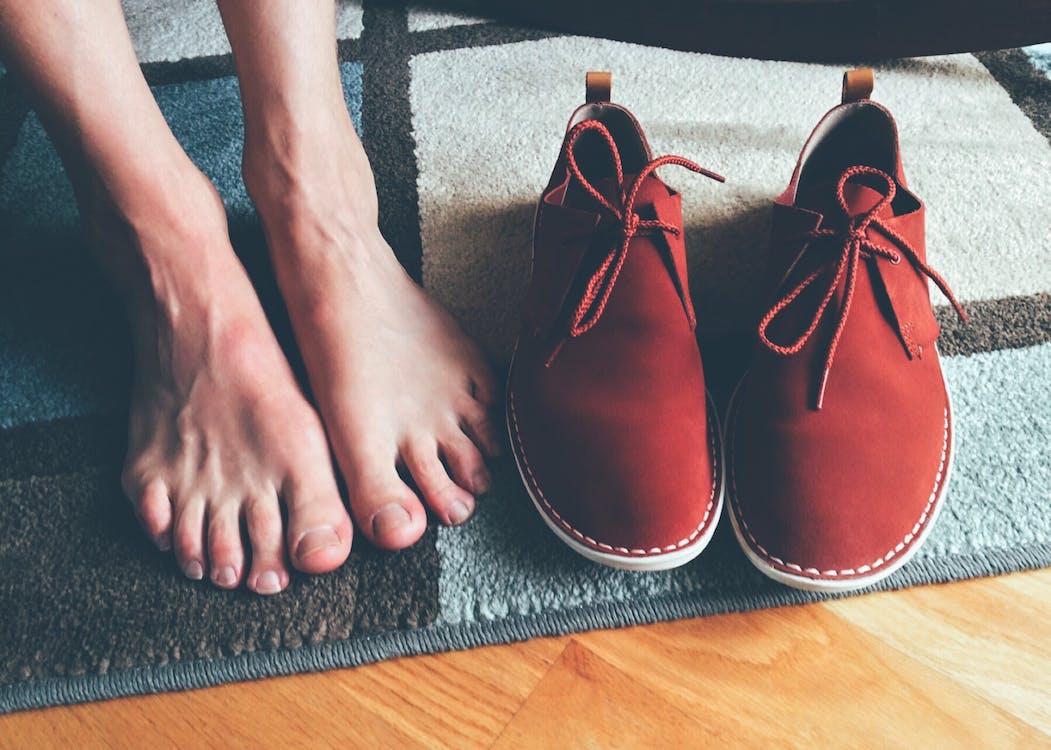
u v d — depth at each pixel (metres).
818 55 0.90
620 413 0.55
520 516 0.59
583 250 0.56
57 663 0.54
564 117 0.88
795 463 0.53
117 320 0.72
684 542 0.53
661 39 0.94
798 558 0.51
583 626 0.54
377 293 0.61
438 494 0.58
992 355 0.66
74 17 0.51
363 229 0.62
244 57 0.57
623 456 0.54
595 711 0.51
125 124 0.54
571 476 0.55
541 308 0.59
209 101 0.92
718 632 0.54
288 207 0.60
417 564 0.57
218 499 0.57
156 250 0.57
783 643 0.54
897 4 0.84
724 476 0.57
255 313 0.60
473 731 0.51
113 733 0.52
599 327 0.57
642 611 0.55
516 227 0.78
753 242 0.76
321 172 0.60
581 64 0.94
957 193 0.78
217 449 0.57
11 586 0.57
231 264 0.60
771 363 0.56
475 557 0.57
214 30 1.03
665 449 0.54
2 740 0.52
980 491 0.59
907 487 0.53
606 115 0.65
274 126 0.58
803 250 0.56
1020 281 0.71
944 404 0.58
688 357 0.58
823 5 0.86
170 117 0.90
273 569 0.55
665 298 0.57
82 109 0.52
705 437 0.57
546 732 0.51
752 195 0.80
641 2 0.92
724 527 0.58
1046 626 0.53
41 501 0.61
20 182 0.85
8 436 0.65
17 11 0.49
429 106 0.90
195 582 0.57
